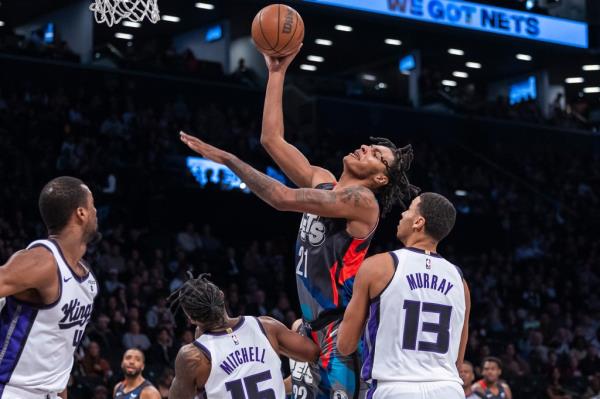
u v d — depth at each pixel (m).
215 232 15.82
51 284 3.41
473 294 15.62
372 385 3.63
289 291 15.36
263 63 23.03
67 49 19.33
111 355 10.90
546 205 20.23
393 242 15.95
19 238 12.85
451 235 17.20
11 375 3.41
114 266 13.02
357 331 3.64
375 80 27.66
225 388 4.04
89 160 15.50
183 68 20.48
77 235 3.55
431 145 21.19
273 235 16.28
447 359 3.66
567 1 22.61
